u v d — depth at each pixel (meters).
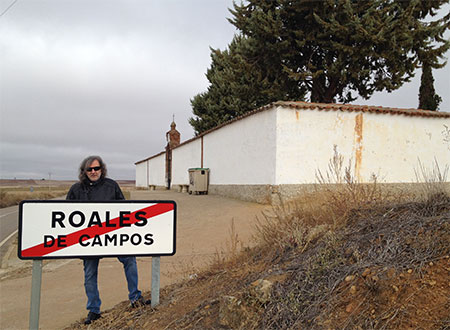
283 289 3.15
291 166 12.51
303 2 16.30
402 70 17.48
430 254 2.90
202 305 3.57
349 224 4.22
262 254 4.57
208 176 19.84
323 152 12.83
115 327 3.81
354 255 3.29
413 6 15.64
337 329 2.54
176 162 27.95
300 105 12.51
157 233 3.84
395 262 2.94
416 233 3.26
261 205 12.84
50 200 3.53
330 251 3.52
